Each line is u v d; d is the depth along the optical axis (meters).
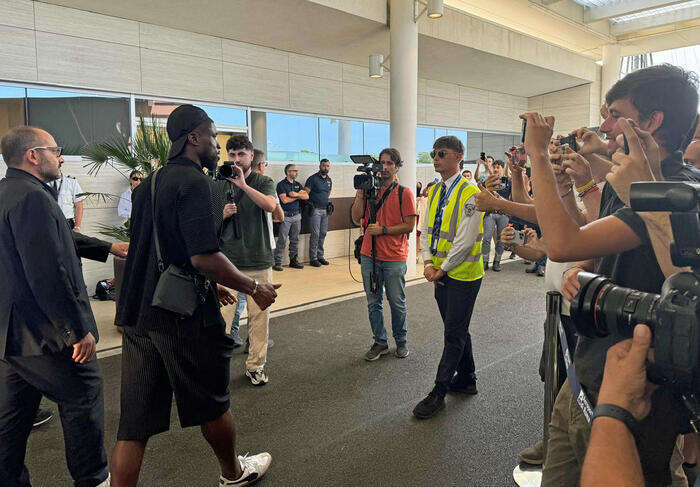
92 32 5.91
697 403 0.63
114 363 3.81
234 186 3.38
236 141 3.44
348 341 4.27
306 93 8.18
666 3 9.13
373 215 3.77
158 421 1.83
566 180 1.59
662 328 0.61
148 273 1.82
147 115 6.45
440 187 3.04
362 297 5.84
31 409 1.98
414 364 3.74
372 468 2.39
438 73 9.73
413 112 6.79
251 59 7.44
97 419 2.04
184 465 2.44
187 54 6.75
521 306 5.47
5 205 1.83
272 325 4.74
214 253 1.77
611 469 0.58
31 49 5.48
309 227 8.10
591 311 0.78
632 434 0.61
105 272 6.17
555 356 1.66
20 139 1.91
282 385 3.37
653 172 0.91
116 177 6.24
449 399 3.13
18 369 1.90
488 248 7.56
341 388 3.31
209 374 1.88
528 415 2.91
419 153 10.20
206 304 1.86
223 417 2.00
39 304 1.82
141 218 1.86
